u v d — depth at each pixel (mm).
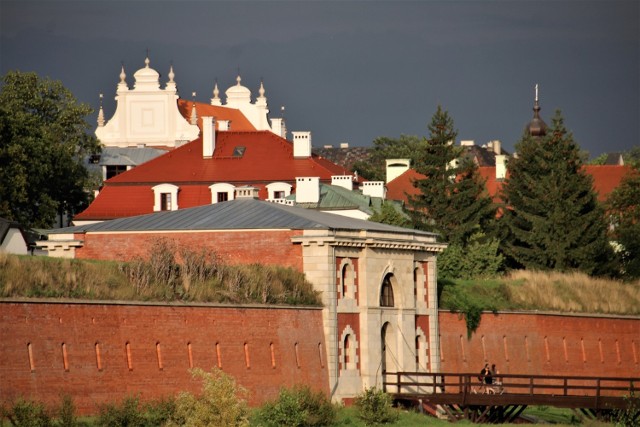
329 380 194625
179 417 155250
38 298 154000
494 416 197625
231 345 177000
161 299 169500
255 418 171500
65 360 154750
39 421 144750
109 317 161125
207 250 193625
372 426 181000
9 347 149125
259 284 186625
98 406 156875
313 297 194500
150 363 164875
